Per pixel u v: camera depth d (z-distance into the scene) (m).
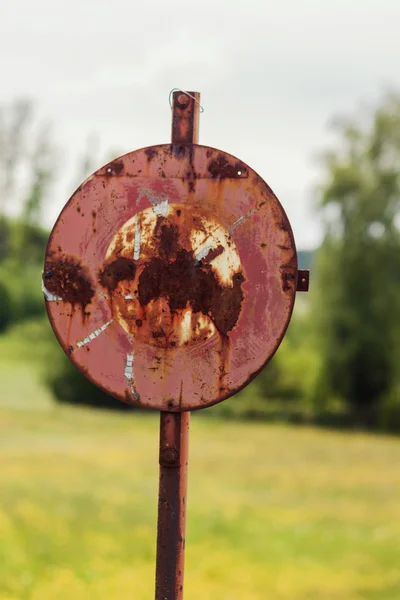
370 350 37.44
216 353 3.07
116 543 14.45
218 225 3.08
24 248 75.75
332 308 37.50
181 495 3.08
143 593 11.64
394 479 23.69
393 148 36.88
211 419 38.97
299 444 31.45
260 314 3.05
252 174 3.06
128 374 3.10
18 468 22.81
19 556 13.10
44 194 77.25
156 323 3.09
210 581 12.71
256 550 14.77
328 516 18.08
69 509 17.09
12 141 78.00
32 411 37.78
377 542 15.54
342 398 38.66
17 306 65.12
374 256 36.97
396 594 11.95
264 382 41.12
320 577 13.03
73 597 11.19
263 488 21.77
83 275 3.13
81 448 27.61
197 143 3.15
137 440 30.50
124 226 3.12
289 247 3.04
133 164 3.12
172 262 3.09
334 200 36.94
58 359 42.12
